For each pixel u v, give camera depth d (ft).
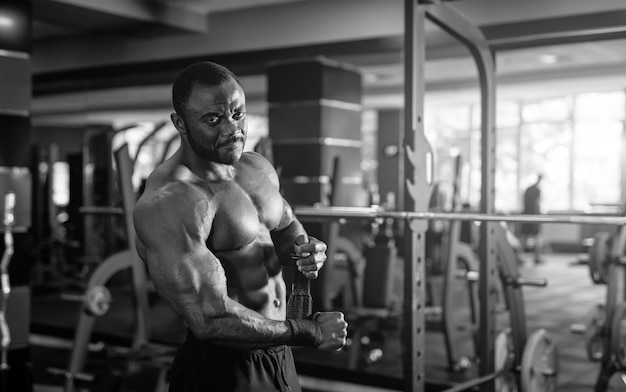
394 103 37.78
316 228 19.89
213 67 4.87
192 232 4.65
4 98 16.34
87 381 13.05
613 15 16.81
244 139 4.93
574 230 41.01
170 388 5.22
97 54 26.81
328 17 22.40
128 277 25.79
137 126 15.85
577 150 39.17
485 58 11.00
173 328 18.56
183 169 4.92
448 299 14.44
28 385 15.17
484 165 11.07
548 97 37.22
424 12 8.74
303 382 15.15
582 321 20.39
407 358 8.61
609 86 30.55
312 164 23.85
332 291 21.93
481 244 11.02
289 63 24.03
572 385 13.64
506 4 18.69
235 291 5.10
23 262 16.60
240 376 4.95
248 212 5.08
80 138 25.48
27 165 16.74
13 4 16.51
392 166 39.65
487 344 11.03
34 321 20.30
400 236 26.61
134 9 21.54
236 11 23.89
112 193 23.71
